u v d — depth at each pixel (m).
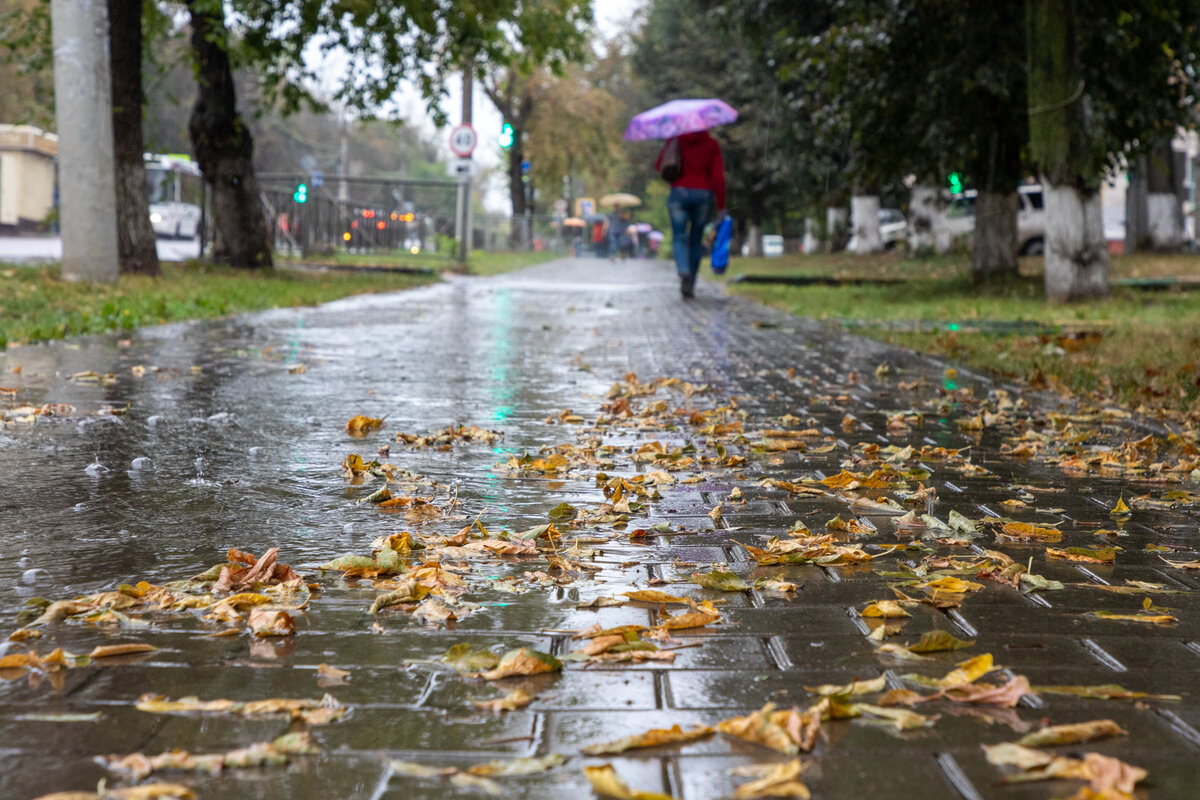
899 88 16.56
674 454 4.79
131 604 2.62
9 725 1.94
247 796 1.69
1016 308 13.96
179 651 2.33
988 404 6.66
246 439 5.00
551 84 47.28
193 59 19.69
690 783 1.75
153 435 5.01
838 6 16.69
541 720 2.00
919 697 2.09
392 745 1.88
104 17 13.98
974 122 16.56
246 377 7.23
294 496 3.88
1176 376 7.41
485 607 2.69
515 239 43.81
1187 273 21.09
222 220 20.31
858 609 2.71
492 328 11.96
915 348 10.15
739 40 36.00
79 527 3.37
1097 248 14.48
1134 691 2.17
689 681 2.21
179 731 1.93
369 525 3.48
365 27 19.45
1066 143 14.19
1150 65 15.77
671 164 17.44
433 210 29.91
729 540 3.42
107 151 14.02
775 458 4.90
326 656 2.32
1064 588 2.92
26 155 38.84
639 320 13.67
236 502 3.76
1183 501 4.10
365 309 14.31
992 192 17.34
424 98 20.62
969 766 1.81
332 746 1.88
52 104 18.91
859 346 10.45
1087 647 2.45
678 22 39.19
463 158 28.83
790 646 2.43
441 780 1.75
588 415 6.05
